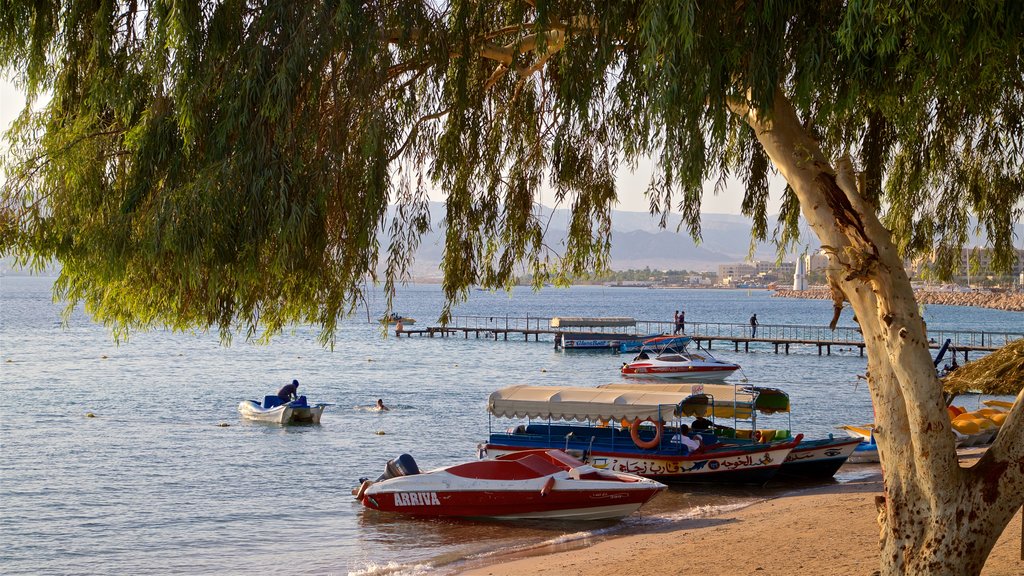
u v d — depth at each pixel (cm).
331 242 762
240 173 647
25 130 742
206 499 2014
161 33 656
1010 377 1727
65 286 754
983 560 625
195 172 673
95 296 761
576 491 1702
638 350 7000
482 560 1440
